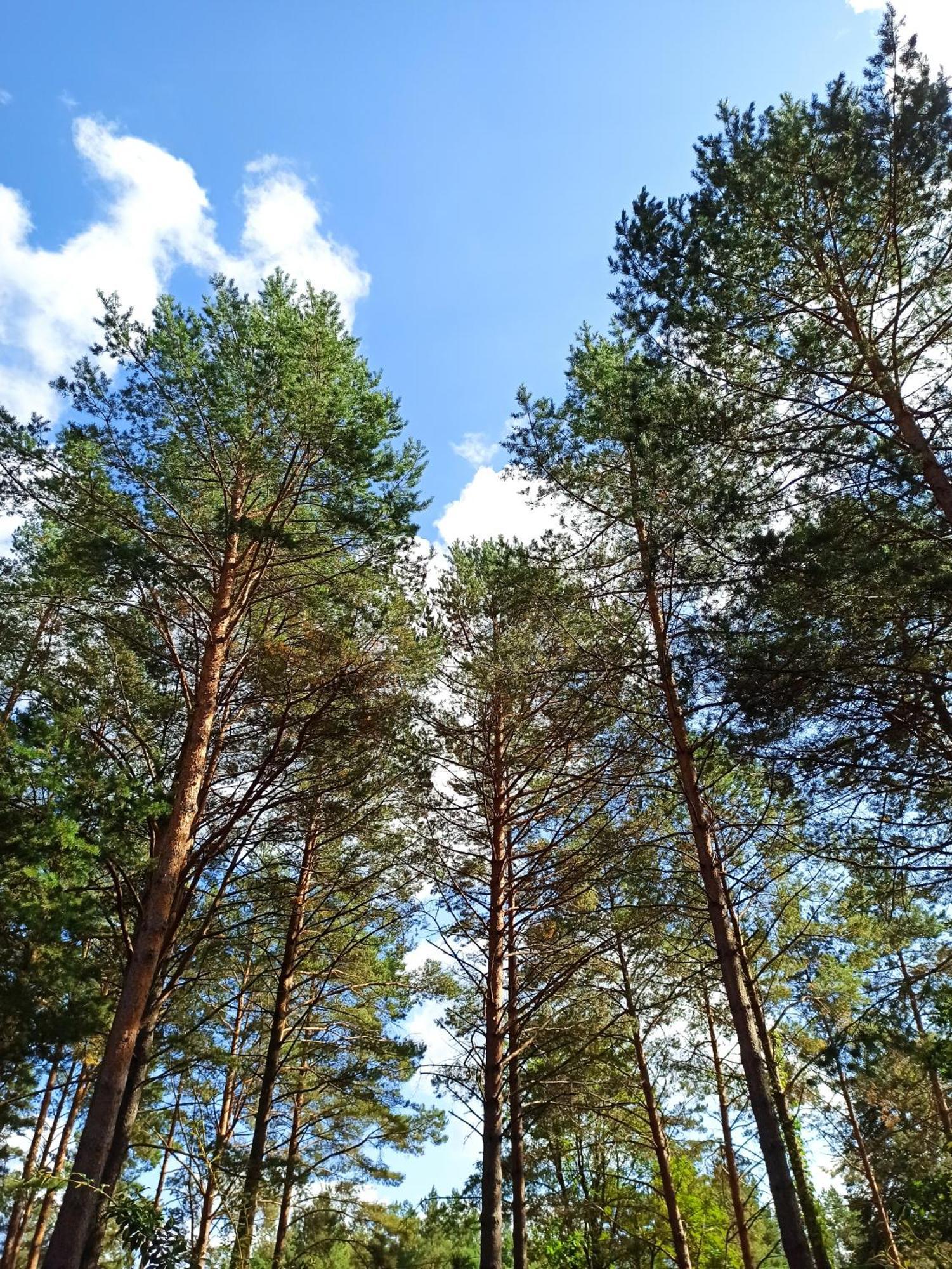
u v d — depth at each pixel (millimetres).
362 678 12391
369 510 12664
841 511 9539
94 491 11828
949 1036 11758
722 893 11180
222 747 12023
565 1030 13055
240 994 14438
